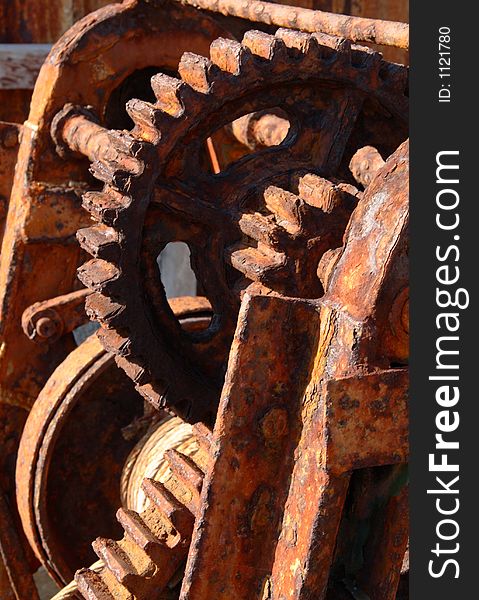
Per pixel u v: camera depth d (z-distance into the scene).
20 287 4.40
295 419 2.37
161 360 3.33
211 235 3.24
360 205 2.44
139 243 3.17
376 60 3.23
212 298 3.36
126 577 2.92
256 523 2.41
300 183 3.08
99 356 3.98
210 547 2.39
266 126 4.16
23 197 4.32
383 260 2.29
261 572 2.43
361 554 2.57
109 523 4.27
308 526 2.27
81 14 5.53
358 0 5.79
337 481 2.24
